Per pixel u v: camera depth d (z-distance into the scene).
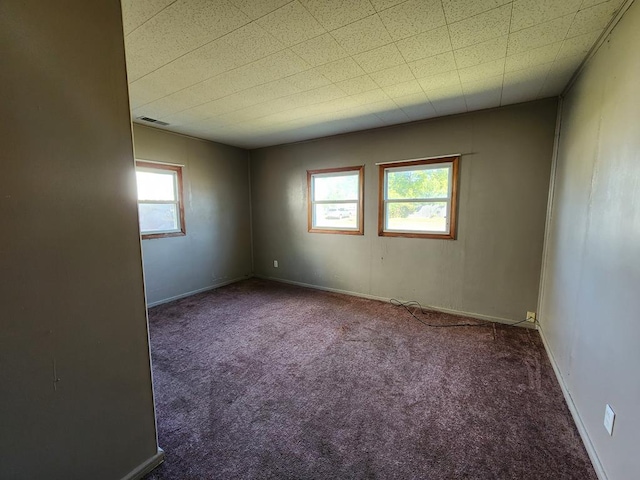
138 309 1.37
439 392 2.04
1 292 0.96
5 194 0.95
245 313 3.62
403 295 3.87
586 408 1.63
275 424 1.76
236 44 1.82
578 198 2.05
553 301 2.55
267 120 3.47
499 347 2.68
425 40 1.80
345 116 3.32
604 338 1.48
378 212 3.93
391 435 1.67
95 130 1.17
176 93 2.62
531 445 1.58
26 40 0.97
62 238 1.10
